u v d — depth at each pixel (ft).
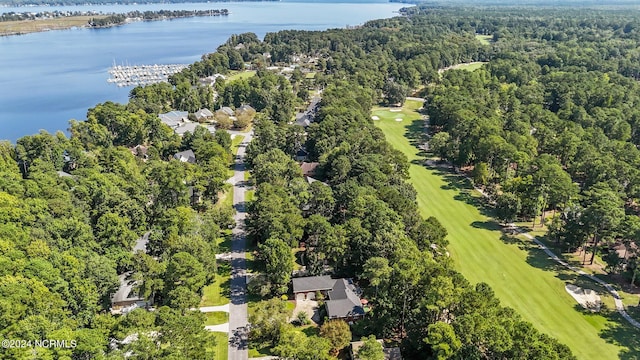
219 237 362.53
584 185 434.71
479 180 448.65
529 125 558.97
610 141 497.05
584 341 260.01
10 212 302.25
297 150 545.03
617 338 262.47
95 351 201.67
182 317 225.35
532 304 291.17
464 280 248.73
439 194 450.71
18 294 219.41
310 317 274.77
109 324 230.68
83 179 386.93
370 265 275.39
